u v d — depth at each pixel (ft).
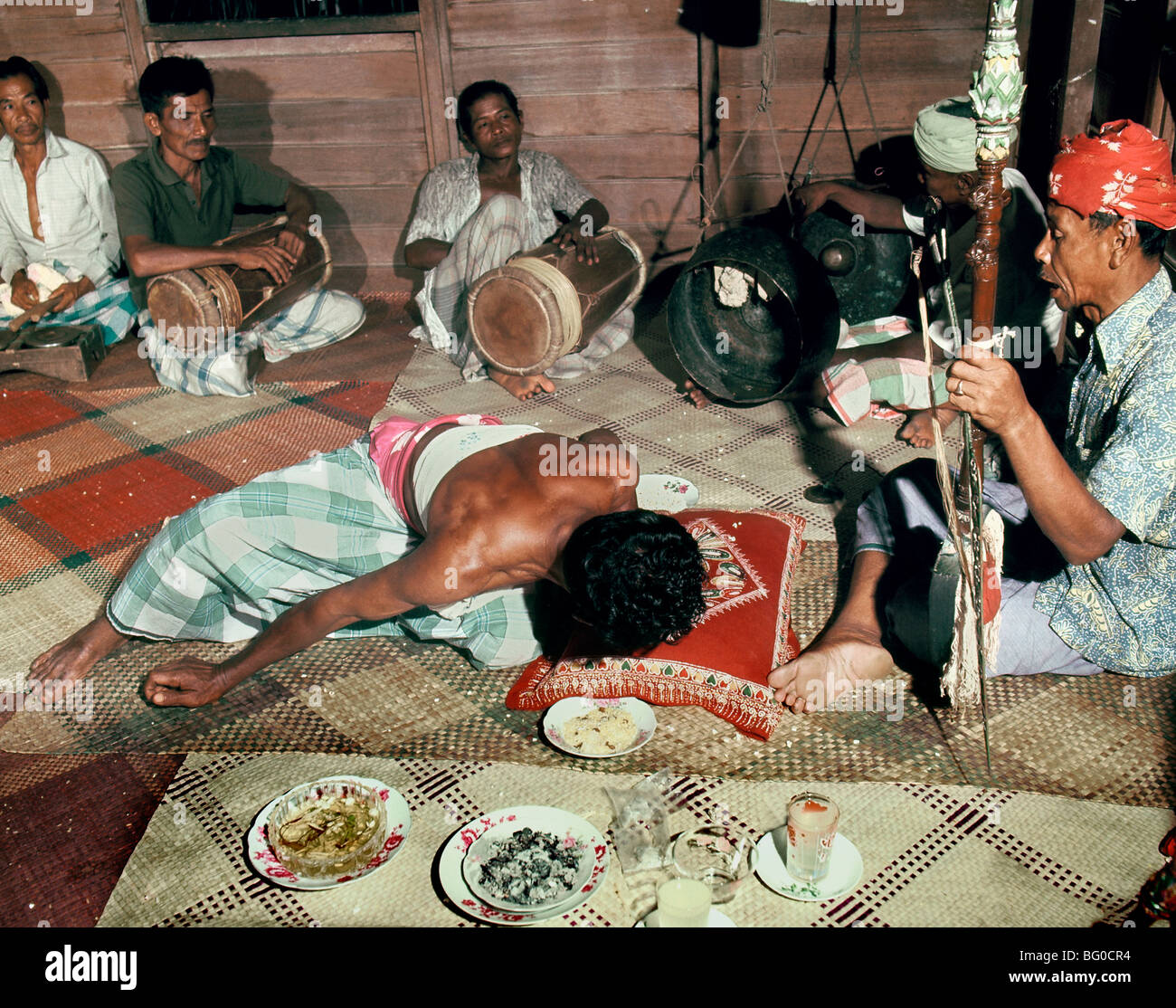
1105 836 6.67
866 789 7.12
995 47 5.69
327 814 6.78
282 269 14.16
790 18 15.08
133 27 16.35
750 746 7.57
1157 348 6.89
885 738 7.59
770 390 12.79
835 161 15.90
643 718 7.74
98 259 15.47
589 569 6.05
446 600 6.95
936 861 6.53
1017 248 11.34
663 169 16.39
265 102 16.70
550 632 8.38
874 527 8.49
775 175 16.19
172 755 7.68
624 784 7.22
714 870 6.42
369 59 16.25
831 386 12.21
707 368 12.95
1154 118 11.41
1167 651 7.55
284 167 17.11
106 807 7.23
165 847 6.83
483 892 6.18
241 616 8.73
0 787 7.45
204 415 13.20
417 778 7.34
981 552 6.68
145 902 6.42
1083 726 7.63
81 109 17.03
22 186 14.93
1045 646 7.82
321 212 17.33
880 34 15.03
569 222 14.05
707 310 12.93
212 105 14.24
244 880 6.56
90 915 6.38
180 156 14.30
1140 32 11.69
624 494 7.14
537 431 7.78
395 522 8.34
